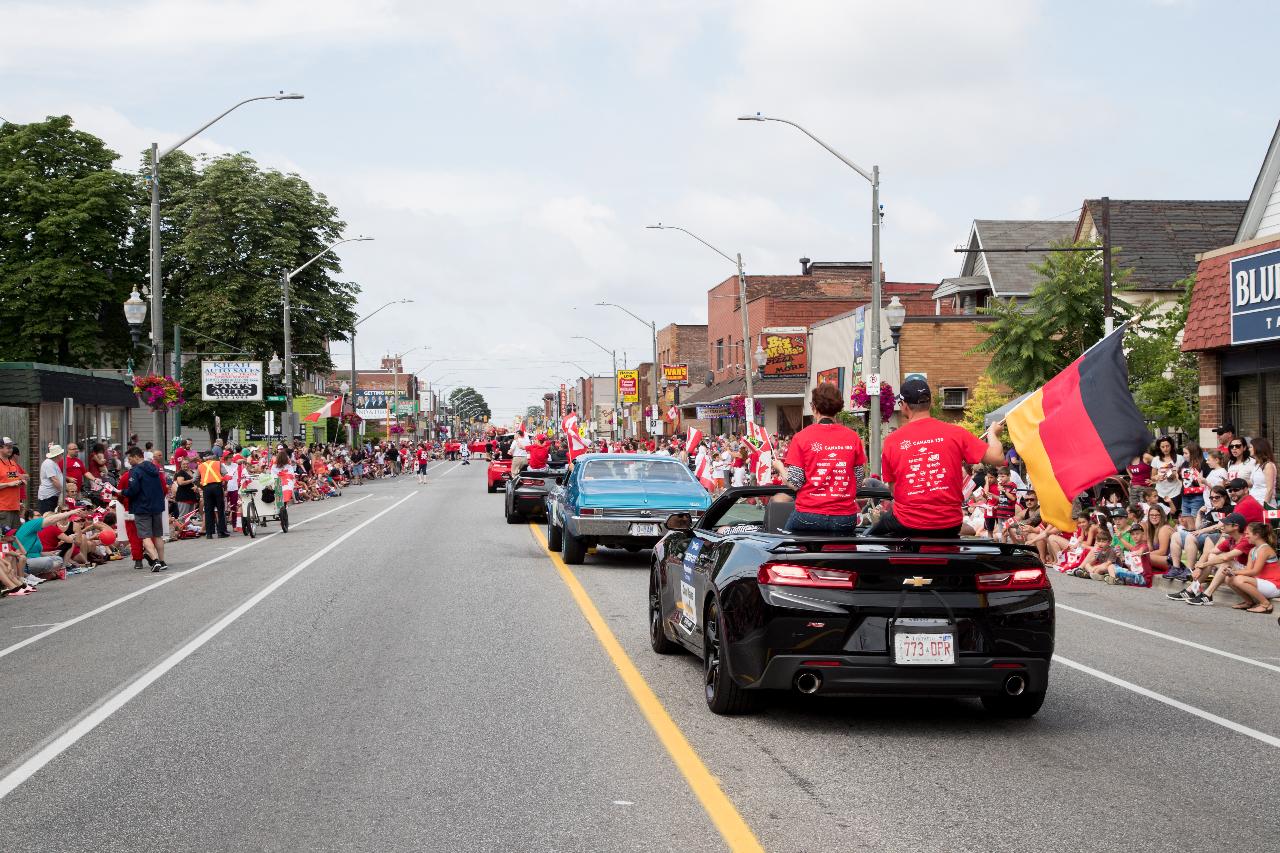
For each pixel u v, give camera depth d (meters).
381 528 26.91
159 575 18.00
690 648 9.25
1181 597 14.93
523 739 7.25
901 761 6.77
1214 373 22.59
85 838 5.43
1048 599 7.42
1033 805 5.89
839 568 7.25
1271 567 13.72
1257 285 20.50
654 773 6.48
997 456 7.81
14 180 50.72
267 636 11.45
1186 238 38.47
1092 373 9.24
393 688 8.82
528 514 27.72
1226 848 5.23
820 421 8.59
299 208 58.66
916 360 39.06
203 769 6.64
